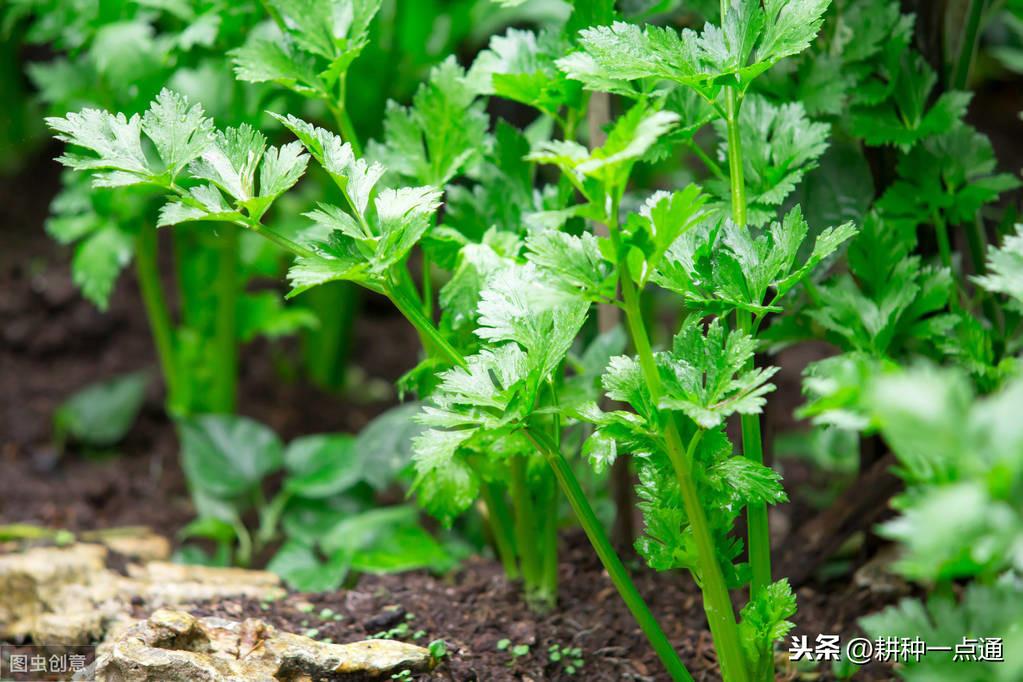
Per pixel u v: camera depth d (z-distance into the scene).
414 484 1.78
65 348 2.45
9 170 2.90
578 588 1.87
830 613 1.83
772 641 1.64
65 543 1.98
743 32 1.63
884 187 1.83
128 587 1.86
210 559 2.04
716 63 1.63
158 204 1.97
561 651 1.78
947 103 1.77
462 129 1.77
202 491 2.06
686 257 1.63
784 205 1.78
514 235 1.74
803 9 1.62
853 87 1.77
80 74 2.06
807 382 1.54
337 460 2.07
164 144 1.62
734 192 1.65
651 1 1.80
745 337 1.60
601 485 1.92
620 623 1.82
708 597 1.62
